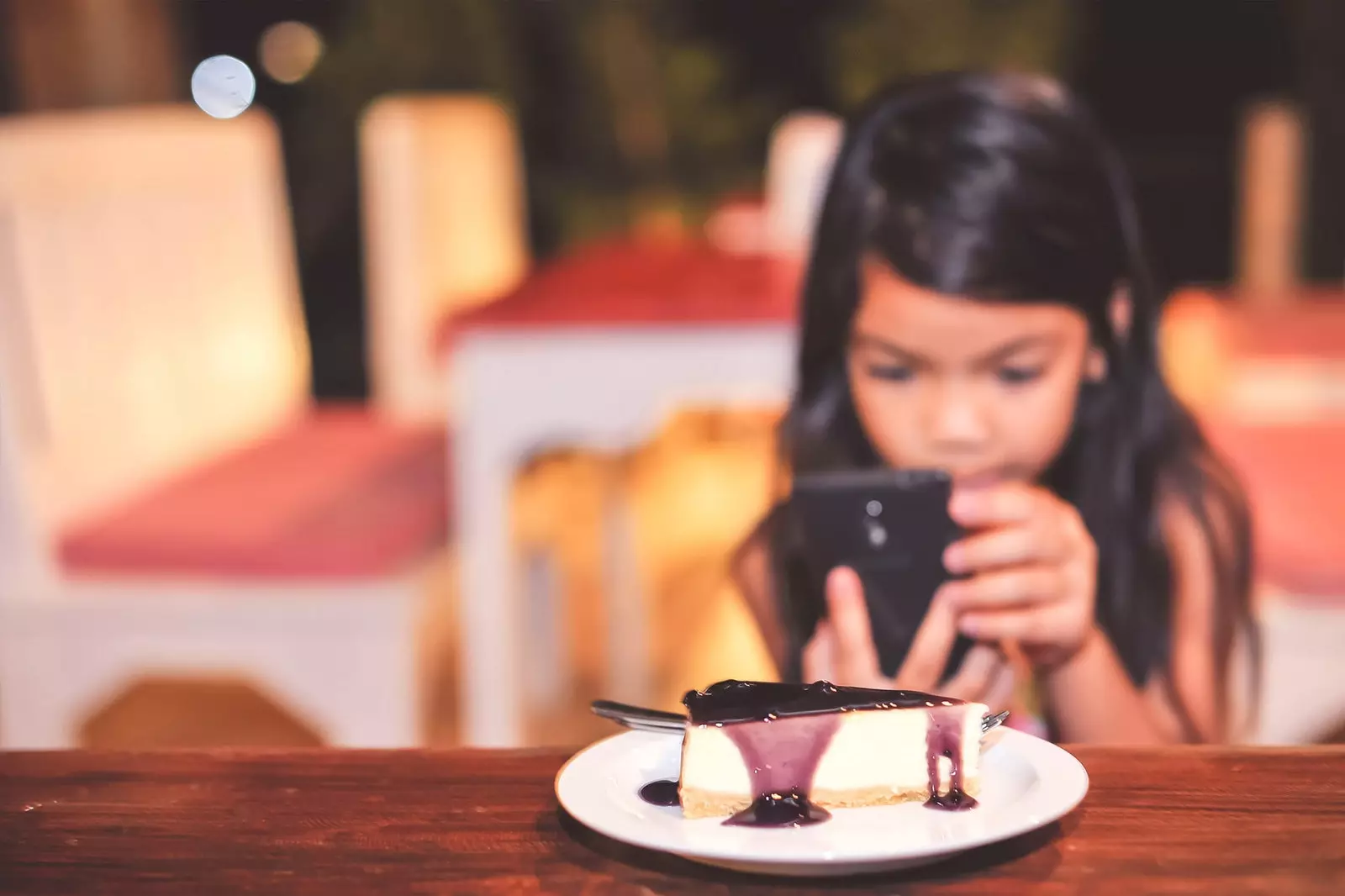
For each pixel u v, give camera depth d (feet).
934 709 2.07
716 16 17.62
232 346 7.73
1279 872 1.87
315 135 16.44
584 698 8.88
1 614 6.12
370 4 16.05
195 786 2.26
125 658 6.15
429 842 2.04
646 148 16.20
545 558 8.80
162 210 7.01
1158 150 18.39
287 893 1.88
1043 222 3.58
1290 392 8.27
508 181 11.91
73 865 1.98
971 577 3.23
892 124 3.74
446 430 8.07
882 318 3.63
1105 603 3.98
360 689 6.15
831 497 3.00
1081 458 4.04
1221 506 4.08
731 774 2.03
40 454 6.12
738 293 6.65
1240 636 5.04
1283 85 17.88
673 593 10.76
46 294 6.10
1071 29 16.46
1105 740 3.48
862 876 1.89
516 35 16.28
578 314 6.31
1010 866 1.91
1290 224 11.62
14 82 10.71
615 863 1.96
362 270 17.74
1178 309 10.27
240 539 6.10
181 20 12.60
